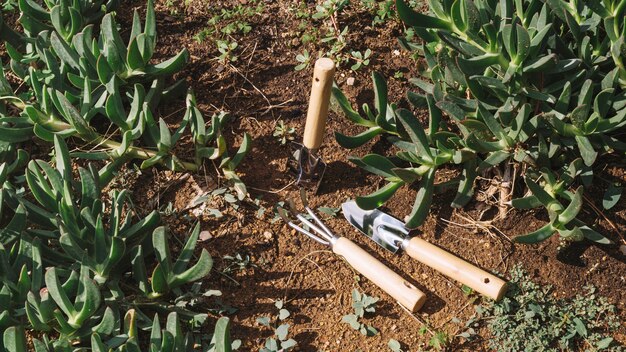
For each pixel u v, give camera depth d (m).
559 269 1.25
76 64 1.33
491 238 1.27
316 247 1.27
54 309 1.14
